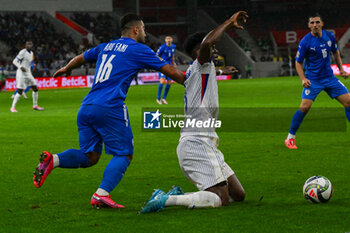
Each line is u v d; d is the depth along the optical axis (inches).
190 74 603.2
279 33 6648.6
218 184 601.9
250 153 1027.3
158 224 541.0
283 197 657.6
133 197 680.4
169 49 2315.5
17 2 5767.7
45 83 4579.2
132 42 635.5
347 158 940.6
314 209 591.2
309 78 1064.2
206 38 574.9
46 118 1811.0
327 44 1043.3
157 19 6914.4
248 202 633.0
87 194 703.7
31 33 5502.0
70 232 521.0
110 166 621.0
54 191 725.3
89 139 636.1
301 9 7062.0
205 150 595.5
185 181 779.4
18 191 725.3
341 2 7052.2
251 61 6097.4
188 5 6855.3
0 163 958.4
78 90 3944.4
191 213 581.6
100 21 6333.7
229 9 7037.4
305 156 973.2
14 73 4847.4
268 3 7022.6
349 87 3169.3
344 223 531.2
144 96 2874.0
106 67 630.5
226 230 514.0
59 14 6097.4
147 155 1030.4
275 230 510.9
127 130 630.5
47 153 603.8
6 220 570.6
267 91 3019.2
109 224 546.3
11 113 2028.8
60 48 5521.7
